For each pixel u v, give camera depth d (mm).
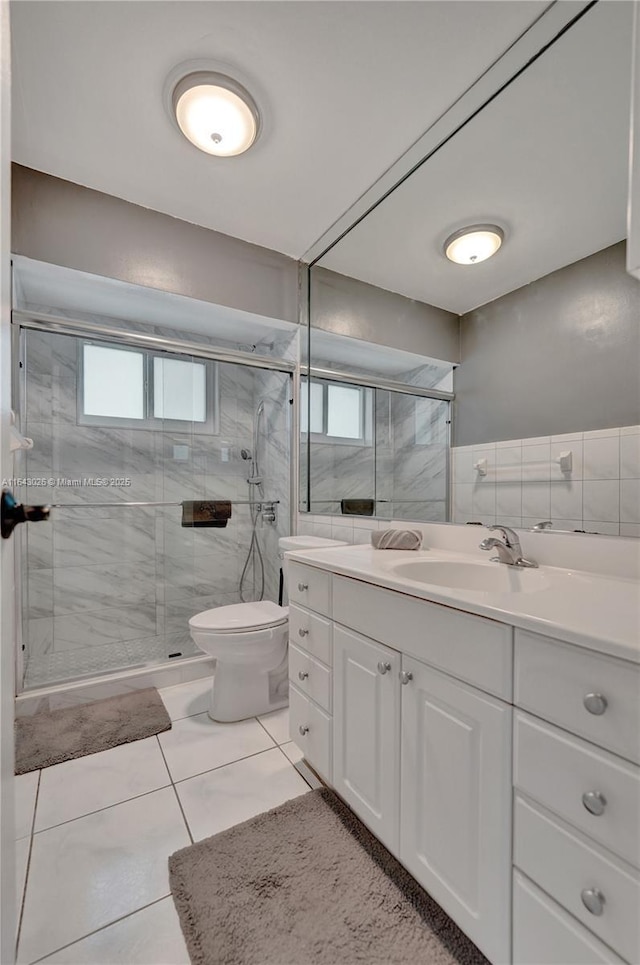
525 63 1218
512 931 722
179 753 1522
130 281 1915
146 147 1568
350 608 1166
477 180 1416
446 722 860
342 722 1188
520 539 1263
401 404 1766
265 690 1809
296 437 2459
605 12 1088
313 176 1712
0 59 549
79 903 967
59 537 2277
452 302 1539
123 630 2447
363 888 991
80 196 1804
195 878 1016
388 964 835
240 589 2773
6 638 606
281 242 2223
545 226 1246
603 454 1095
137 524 2502
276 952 856
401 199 1684
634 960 568
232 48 1212
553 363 1219
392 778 1000
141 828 1181
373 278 1889
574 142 1175
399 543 1543
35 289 1991
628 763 583
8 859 584
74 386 2316
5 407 603
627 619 684
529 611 729
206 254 2115
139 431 2504
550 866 669
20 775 1399
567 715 655
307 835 1149
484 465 1415
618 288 1080
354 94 1347
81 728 1660
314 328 2311
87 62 1247
